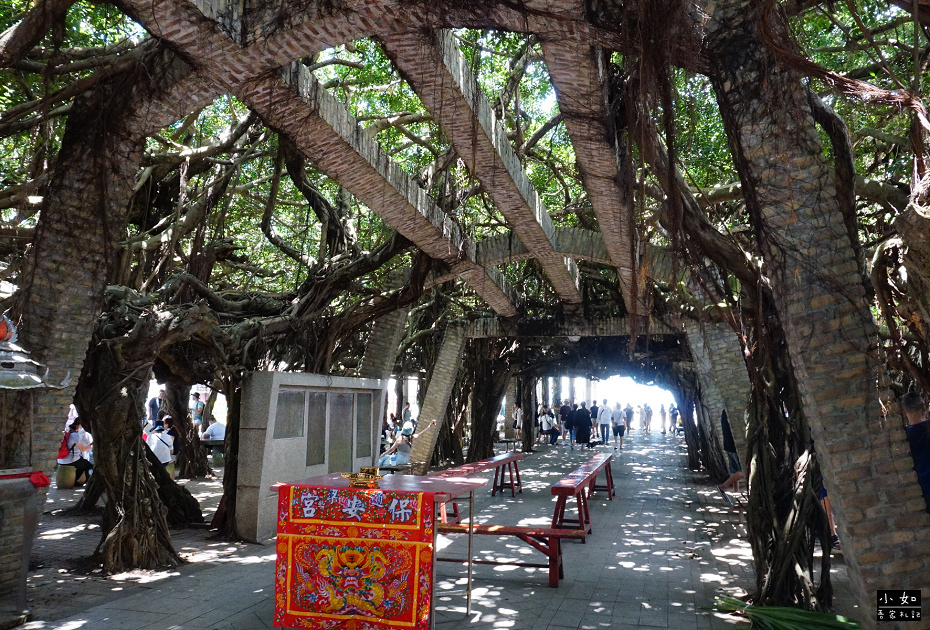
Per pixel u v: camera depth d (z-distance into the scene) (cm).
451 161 946
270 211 984
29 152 939
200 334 886
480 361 2088
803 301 514
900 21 645
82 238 679
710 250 638
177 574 715
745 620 569
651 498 1317
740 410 1053
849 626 488
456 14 490
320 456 1007
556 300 1562
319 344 1131
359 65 1047
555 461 2162
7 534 546
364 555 512
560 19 484
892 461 497
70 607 598
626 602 624
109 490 752
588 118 634
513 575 722
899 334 531
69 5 521
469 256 1117
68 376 602
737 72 505
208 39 509
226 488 938
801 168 509
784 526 626
